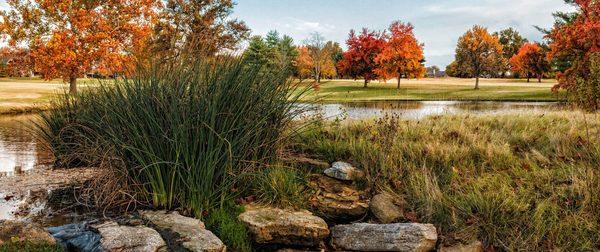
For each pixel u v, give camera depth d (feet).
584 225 14.52
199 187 16.35
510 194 16.37
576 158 19.81
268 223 15.43
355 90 165.68
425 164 20.24
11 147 36.47
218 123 17.08
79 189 20.27
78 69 88.89
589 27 96.43
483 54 167.12
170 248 13.12
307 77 21.31
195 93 17.37
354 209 17.75
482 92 153.17
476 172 19.74
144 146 16.61
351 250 15.21
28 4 89.40
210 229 15.51
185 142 16.38
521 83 221.66
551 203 15.65
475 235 15.19
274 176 18.22
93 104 21.57
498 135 24.86
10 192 20.15
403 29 155.22
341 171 20.40
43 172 24.40
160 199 16.76
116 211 16.60
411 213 17.10
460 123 29.94
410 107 86.79
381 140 23.20
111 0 94.58
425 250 14.78
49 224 15.90
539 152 21.24
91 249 12.99
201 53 18.58
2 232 13.30
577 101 49.01
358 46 171.12
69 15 88.89
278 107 19.43
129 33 92.89
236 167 17.72
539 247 14.32
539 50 202.18
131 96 17.87
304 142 24.98
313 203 18.12
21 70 92.68
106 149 18.19
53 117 28.84
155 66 18.53
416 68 157.58
